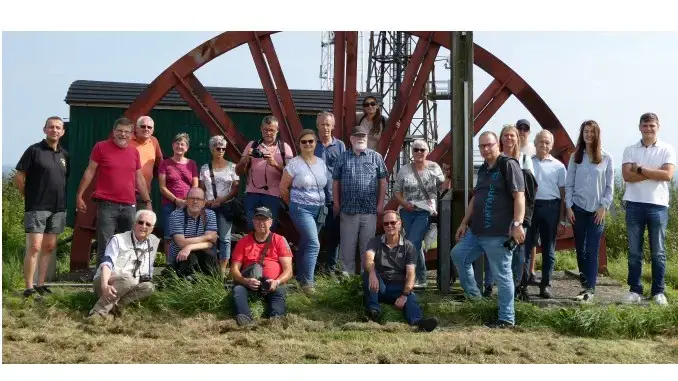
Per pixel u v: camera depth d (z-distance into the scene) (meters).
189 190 8.44
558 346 6.52
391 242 7.49
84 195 10.18
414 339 6.68
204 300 7.54
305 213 8.43
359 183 8.54
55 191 8.00
